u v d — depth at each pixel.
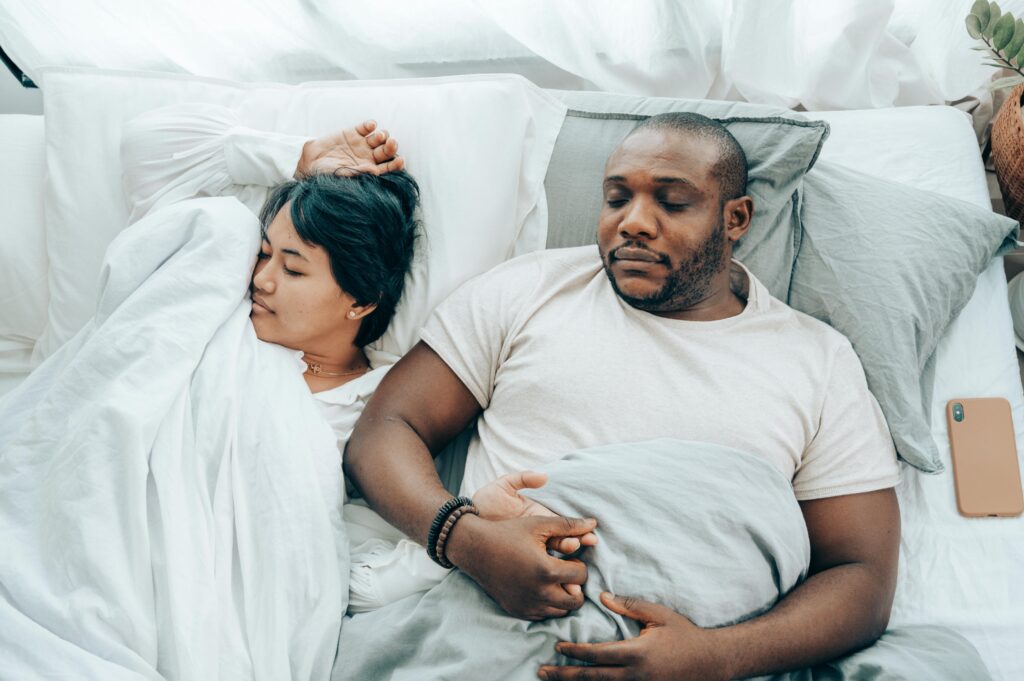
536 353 1.07
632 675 0.85
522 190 1.25
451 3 1.52
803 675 0.93
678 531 0.92
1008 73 1.50
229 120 1.25
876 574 0.97
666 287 1.08
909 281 1.13
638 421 1.02
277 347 1.12
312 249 1.10
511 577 0.90
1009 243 1.20
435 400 1.11
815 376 1.05
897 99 1.55
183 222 1.10
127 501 0.92
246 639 0.93
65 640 0.86
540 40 1.47
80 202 1.26
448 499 0.98
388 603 0.99
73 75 1.31
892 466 1.04
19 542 0.93
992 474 1.10
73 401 0.99
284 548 0.96
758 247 1.14
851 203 1.18
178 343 1.01
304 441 1.02
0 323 1.29
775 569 0.94
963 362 1.17
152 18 1.49
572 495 0.94
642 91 1.56
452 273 1.19
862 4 1.38
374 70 1.60
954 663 0.91
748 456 0.97
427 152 1.22
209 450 0.99
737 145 1.10
